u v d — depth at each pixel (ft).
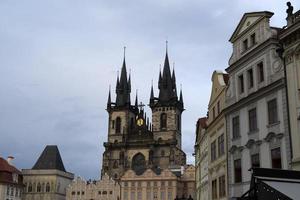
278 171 95.30
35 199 498.69
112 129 618.03
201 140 253.85
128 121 622.13
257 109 146.41
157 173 488.44
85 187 508.53
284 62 132.77
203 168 246.47
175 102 613.52
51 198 495.41
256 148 145.38
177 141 608.60
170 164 571.28
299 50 126.00
